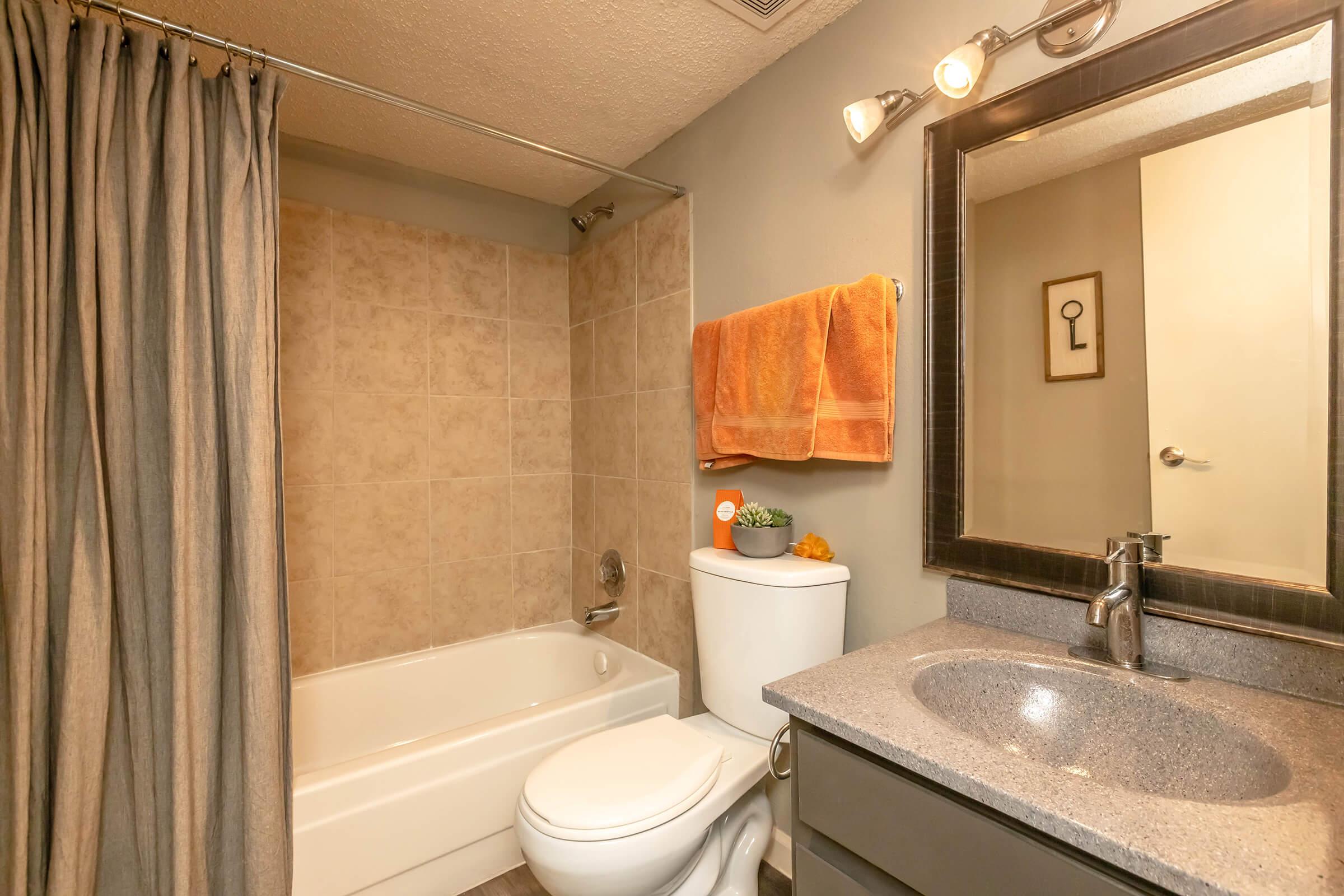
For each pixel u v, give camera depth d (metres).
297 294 2.03
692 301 1.99
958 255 1.26
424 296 2.29
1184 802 0.62
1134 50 1.02
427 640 2.30
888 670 0.99
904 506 1.39
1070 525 1.11
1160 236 1.00
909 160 1.37
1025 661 1.02
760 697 1.45
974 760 0.71
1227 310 0.93
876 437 1.36
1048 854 0.64
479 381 2.42
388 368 2.21
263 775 1.16
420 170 2.27
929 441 1.32
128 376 1.10
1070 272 1.11
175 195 1.12
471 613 2.40
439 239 2.32
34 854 1.00
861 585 1.49
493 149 2.12
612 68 1.68
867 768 0.82
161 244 1.15
